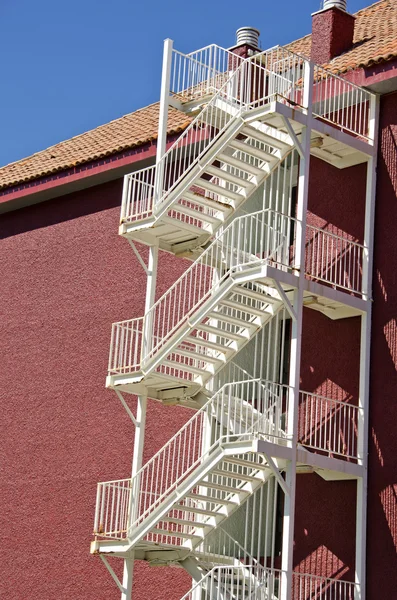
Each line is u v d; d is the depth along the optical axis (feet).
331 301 66.54
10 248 94.63
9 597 84.58
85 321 86.43
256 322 66.95
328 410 68.64
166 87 73.00
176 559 67.82
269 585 60.08
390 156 69.41
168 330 80.12
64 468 84.02
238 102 76.07
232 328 74.02
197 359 68.54
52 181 89.81
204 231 70.23
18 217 94.99
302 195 65.57
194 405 70.59
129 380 69.00
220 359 68.69
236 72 69.72
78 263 88.58
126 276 84.69
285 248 69.72
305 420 69.82
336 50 80.18
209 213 75.00
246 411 66.80
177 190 68.69
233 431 66.33
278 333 73.46
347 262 69.92
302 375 70.74
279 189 76.48
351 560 65.21
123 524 74.13
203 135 78.64
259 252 76.54
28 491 85.92
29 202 93.56
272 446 60.95
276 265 67.05
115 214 86.99
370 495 64.95
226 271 72.23
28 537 84.79
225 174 68.28
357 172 71.05
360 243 69.67
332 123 69.00
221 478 70.49
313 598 66.13
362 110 71.87
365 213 69.51
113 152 85.05
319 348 70.18
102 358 84.23
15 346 90.89
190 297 77.00
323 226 72.23
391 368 65.98
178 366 68.03
